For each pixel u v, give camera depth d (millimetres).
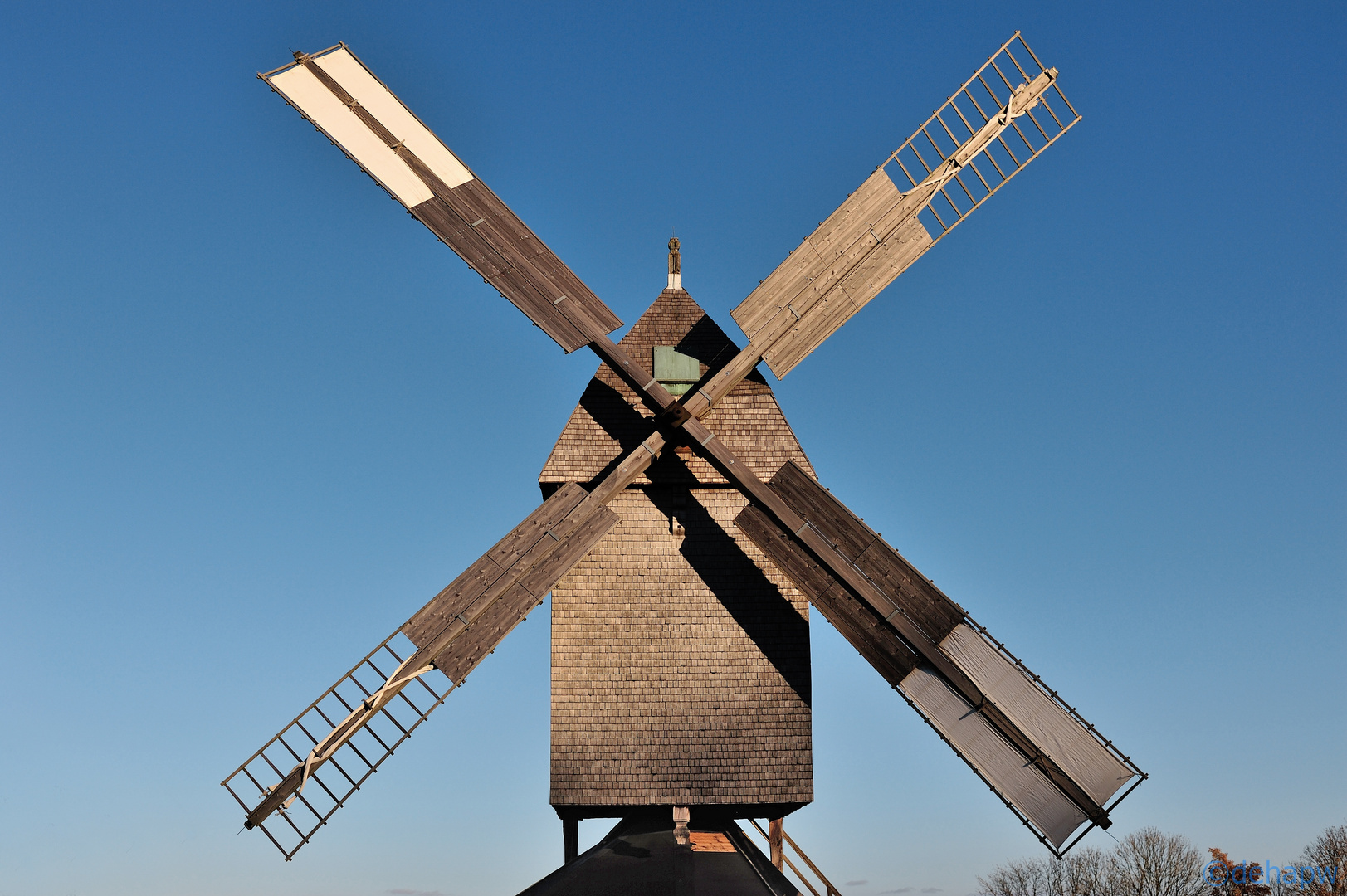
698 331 25062
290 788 20031
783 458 23828
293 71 23391
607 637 22891
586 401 24344
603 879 20375
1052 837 20000
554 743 22312
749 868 21094
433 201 23641
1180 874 53406
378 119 23938
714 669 22812
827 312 23906
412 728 20766
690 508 23766
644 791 22047
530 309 23156
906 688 21297
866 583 21797
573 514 22375
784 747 22422
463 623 21172
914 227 24172
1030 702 20734
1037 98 24453
